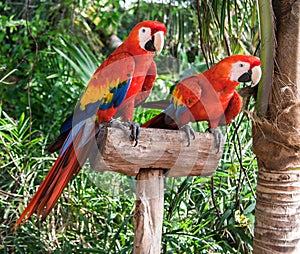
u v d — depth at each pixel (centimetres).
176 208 308
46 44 465
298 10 213
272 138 216
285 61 214
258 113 219
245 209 299
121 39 573
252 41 294
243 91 227
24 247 301
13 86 455
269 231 220
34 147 348
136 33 204
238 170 322
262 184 223
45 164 350
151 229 197
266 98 218
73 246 293
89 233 310
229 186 321
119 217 318
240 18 308
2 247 299
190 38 455
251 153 331
